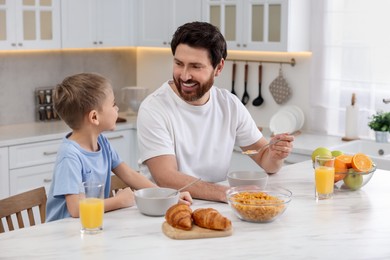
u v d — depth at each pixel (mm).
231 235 2061
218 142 2912
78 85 2438
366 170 2580
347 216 2285
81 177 2406
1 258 1846
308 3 4551
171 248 1938
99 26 5023
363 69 4414
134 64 5738
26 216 4398
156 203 2232
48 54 5090
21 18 4504
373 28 4336
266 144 2988
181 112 2787
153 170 2689
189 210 2102
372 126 4297
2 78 4824
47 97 5062
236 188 2412
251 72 4988
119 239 2018
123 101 5320
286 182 2766
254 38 4590
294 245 1978
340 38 4484
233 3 4641
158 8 5125
